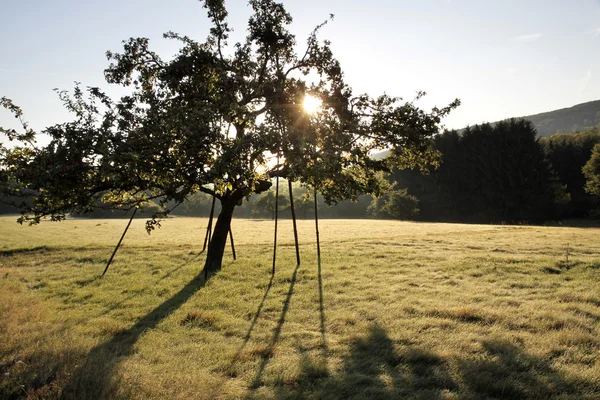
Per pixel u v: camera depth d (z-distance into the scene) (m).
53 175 9.27
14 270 19.08
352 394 5.86
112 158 9.05
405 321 9.33
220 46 15.66
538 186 70.19
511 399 5.59
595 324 8.56
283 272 16.55
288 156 11.57
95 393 5.48
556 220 69.00
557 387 5.77
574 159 77.12
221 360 7.35
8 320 9.69
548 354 7.02
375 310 10.50
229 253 23.00
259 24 15.46
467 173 79.25
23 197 10.17
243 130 14.84
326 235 36.66
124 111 10.57
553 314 9.27
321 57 15.68
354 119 14.16
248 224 60.59
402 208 81.00
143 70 14.98
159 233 44.47
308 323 9.82
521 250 20.36
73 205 11.22
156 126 10.01
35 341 7.90
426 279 14.41
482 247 22.28
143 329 9.62
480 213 75.19
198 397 5.62
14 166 9.88
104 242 31.94
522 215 70.50
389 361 7.15
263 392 5.93
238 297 12.75
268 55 16.14
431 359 7.02
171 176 10.83
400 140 14.12
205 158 10.78
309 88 14.78
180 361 7.27
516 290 12.27
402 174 88.19
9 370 6.00
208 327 9.68
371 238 30.28
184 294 13.41
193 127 10.25
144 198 12.95
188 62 13.73
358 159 12.88
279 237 36.31
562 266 15.58
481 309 9.96
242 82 13.88
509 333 8.16
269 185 15.89
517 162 71.12
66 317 10.56
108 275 17.50
